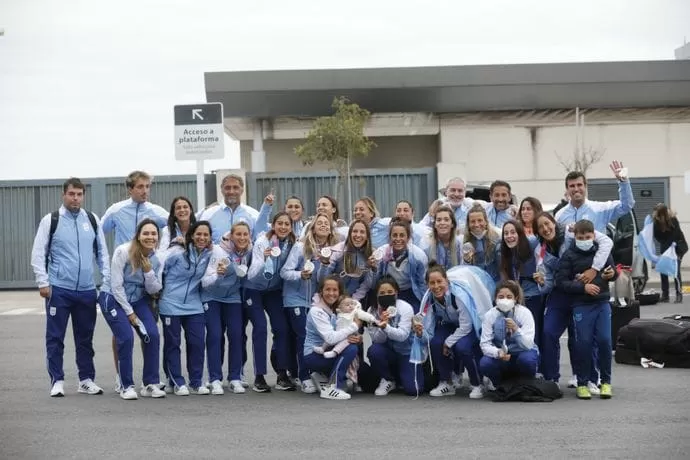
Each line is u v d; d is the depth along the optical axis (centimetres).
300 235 1048
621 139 3003
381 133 3297
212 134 1329
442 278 920
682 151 3002
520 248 943
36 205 2397
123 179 2364
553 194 3042
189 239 958
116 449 709
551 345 943
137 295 952
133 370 1155
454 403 898
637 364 1113
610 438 721
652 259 1841
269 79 2809
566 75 2859
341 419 820
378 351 949
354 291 1000
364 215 1060
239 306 994
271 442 727
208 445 719
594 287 889
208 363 984
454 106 2922
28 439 748
